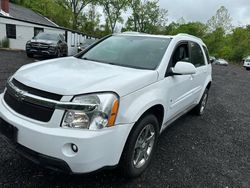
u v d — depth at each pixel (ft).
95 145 7.43
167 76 10.92
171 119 12.76
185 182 10.04
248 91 37.86
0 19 66.95
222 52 206.69
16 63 37.09
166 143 13.60
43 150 7.61
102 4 174.81
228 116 20.67
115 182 9.48
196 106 18.47
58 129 7.48
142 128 9.28
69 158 7.39
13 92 8.54
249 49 185.57
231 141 15.08
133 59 11.56
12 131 8.25
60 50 52.31
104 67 10.36
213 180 10.44
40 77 8.54
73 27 160.97
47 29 81.56
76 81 8.20
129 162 9.02
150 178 10.02
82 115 7.50
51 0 148.46
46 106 7.61
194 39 15.72
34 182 9.02
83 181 9.34
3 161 10.09
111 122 7.79
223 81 48.08
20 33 73.00
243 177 11.00
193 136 15.11
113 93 7.91
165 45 12.09
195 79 14.88
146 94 9.32
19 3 146.10
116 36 14.19
